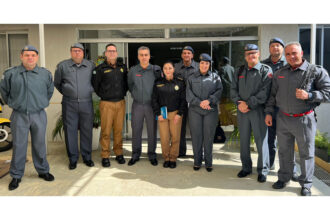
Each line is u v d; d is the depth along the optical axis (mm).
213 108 4230
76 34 5965
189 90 4250
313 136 3500
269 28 5715
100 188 3752
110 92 4496
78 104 4398
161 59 6059
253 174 4258
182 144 5082
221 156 5137
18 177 3809
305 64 3424
